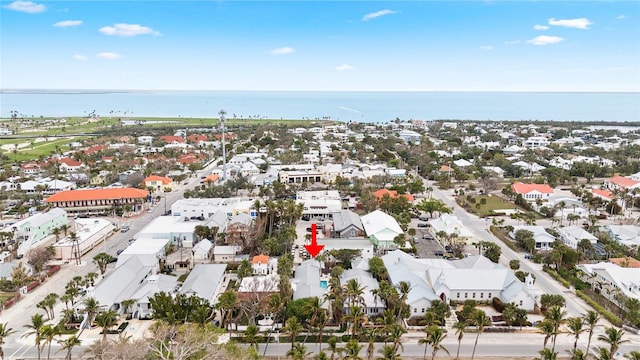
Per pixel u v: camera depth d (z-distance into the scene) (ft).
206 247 438.81
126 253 414.82
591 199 610.65
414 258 401.29
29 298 353.31
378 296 322.75
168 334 252.42
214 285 349.00
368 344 276.41
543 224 545.85
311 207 579.48
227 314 302.86
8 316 323.78
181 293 318.86
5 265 387.14
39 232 485.97
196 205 564.71
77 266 421.59
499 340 292.40
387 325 257.75
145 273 377.50
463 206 638.12
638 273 353.92
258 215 525.75
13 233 474.90
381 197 613.11
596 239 462.60
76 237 444.14
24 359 271.49
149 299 303.48
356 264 387.75
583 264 404.16
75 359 269.64
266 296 314.76
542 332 263.70
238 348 257.34
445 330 299.79
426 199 652.89
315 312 280.72
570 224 545.85
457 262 389.80
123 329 303.48
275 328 302.45
